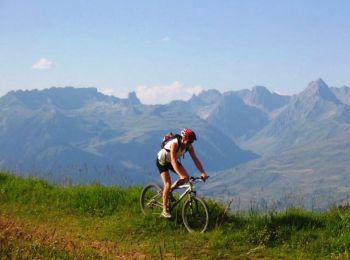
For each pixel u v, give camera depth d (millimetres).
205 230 13344
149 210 15086
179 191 14812
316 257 11516
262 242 12445
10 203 17438
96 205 16188
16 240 9367
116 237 13375
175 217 14344
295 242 12484
